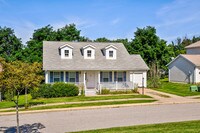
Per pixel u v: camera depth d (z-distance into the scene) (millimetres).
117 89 33969
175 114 19406
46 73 34344
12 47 50688
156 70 46406
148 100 26469
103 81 36688
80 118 18578
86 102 25562
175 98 28188
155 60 53781
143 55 55969
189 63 45812
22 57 47094
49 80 34625
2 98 29516
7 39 50656
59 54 36375
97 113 20484
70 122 17281
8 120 18672
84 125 16266
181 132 13078
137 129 14336
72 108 22484
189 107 22703
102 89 33000
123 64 37219
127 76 37594
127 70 36969
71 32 55531
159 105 24188
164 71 61719
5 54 47875
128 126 15398
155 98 28109
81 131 14516
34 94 29578
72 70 34656
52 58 35438
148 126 15109
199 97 28875
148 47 56469
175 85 43125
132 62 38344
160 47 58156
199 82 44750
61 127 15867
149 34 57688
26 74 13359
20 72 13047
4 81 12703
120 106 23578
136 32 59312
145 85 39844
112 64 36688
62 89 30438
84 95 31344
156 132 13281
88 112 21078
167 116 18656
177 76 49281
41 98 29531
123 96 29484
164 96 29812
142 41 57750
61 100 27016
